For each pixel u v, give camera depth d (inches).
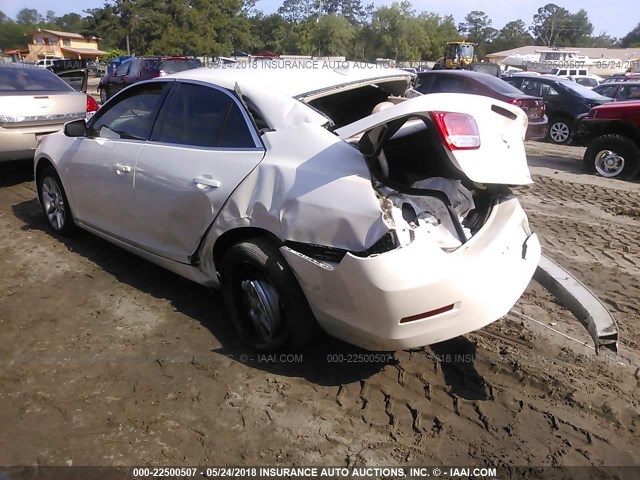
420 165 135.1
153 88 170.1
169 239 157.5
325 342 147.6
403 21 2755.9
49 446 110.9
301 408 123.1
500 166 112.9
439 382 132.8
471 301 115.8
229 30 2539.4
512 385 132.2
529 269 129.6
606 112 373.4
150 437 114.0
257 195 130.2
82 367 135.6
